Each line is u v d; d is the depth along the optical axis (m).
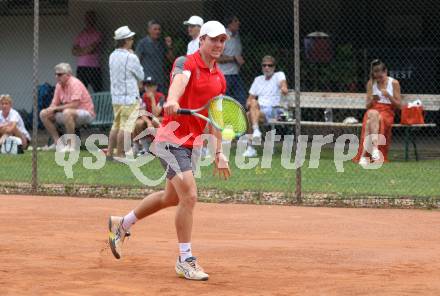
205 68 15.34
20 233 20.16
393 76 38.50
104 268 16.09
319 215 22.95
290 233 20.41
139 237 19.75
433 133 38.50
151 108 32.69
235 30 35.69
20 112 42.50
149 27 36.41
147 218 22.42
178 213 15.20
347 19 39.69
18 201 25.31
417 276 15.46
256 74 39.31
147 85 32.78
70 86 34.41
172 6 40.81
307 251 17.98
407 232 20.48
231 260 16.98
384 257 17.33
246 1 39.88
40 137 41.41
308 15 40.09
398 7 39.22
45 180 28.33
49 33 43.78
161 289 14.31
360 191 25.95
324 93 35.06
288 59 38.78
